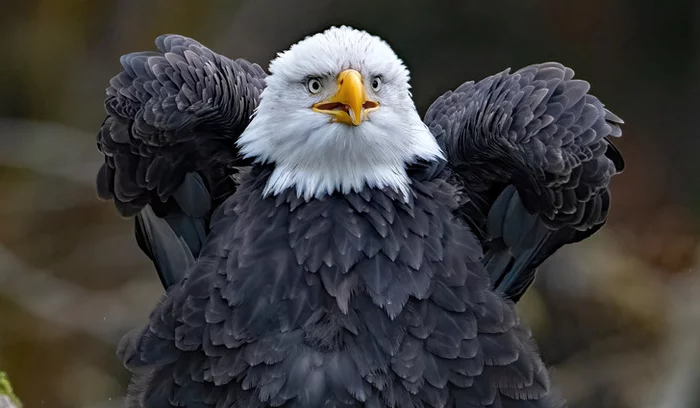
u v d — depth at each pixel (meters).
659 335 19.91
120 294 21.08
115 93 9.88
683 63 27.92
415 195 9.53
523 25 27.66
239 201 9.65
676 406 19.12
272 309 9.05
